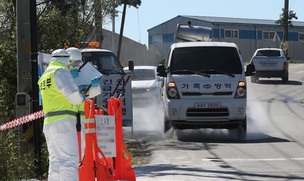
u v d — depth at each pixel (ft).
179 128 53.42
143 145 50.26
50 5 53.16
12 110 45.37
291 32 279.69
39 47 50.37
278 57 113.91
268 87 107.86
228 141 51.90
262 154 44.16
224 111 51.55
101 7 59.88
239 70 52.90
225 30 255.29
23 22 38.34
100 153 30.42
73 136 26.89
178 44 55.11
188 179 34.55
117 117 32.50
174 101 51.67
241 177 35.09
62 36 52.13
